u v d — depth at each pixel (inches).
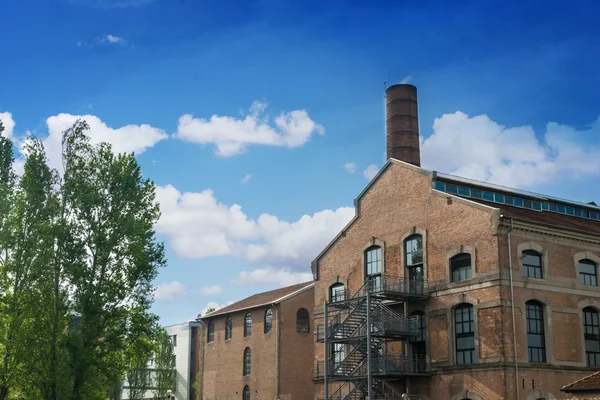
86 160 1364.4
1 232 1291.8
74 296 1269.7
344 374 1416.1
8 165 1558.8
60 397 1168.8
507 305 1185.4
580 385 1002.7
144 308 1309.1
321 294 1600.6
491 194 1454.2
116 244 1312.7
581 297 1275.8
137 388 2267.5
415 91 1951.3
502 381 1152.8
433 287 1321.4
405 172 1444.4
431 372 1291.8
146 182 1387.8
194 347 2719.0
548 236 1266.0
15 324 1237.1
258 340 1991.9
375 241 1485.0
